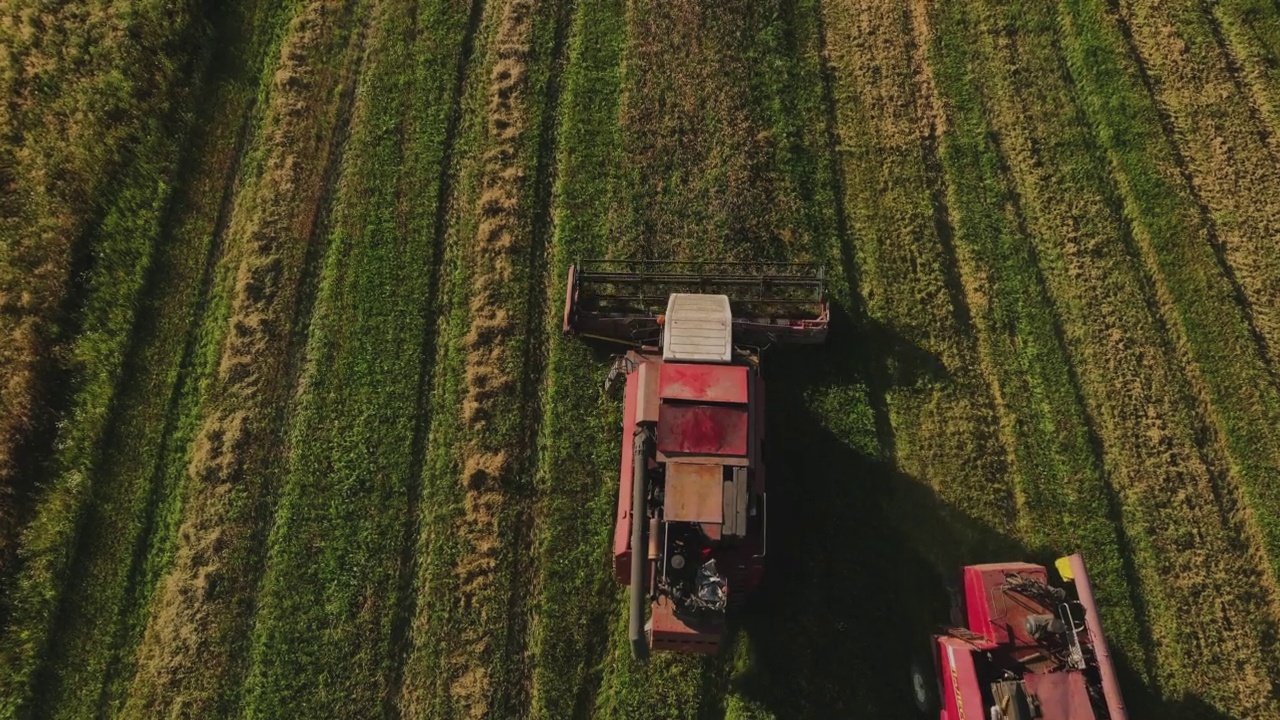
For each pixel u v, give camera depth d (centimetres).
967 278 1313
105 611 1138
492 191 1389
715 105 1448
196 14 1520
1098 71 1447
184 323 1312
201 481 1203
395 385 1258
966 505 1167
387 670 1105
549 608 1130
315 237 1370
